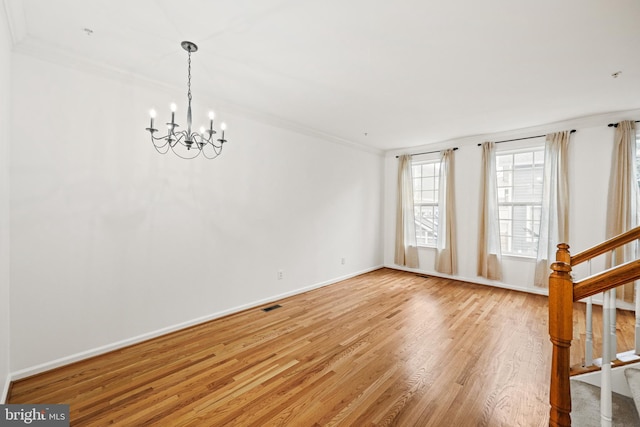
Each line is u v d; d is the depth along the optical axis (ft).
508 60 7.76
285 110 11.78
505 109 11.52
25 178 6.97
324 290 14.52
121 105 8.48
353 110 11.71
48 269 7.32
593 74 8.51
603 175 12.16
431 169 18.25
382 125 13.76
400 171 18.81
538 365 7.52
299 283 13.99
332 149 15.85
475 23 6.22
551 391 3.85
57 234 7.45
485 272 15.16
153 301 9.18
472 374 7.11
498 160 15.48
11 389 6.49
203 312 10.39
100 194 8.13
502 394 6.34
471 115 12.25
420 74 8.61
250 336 9.26
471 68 8.22
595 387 5.27
